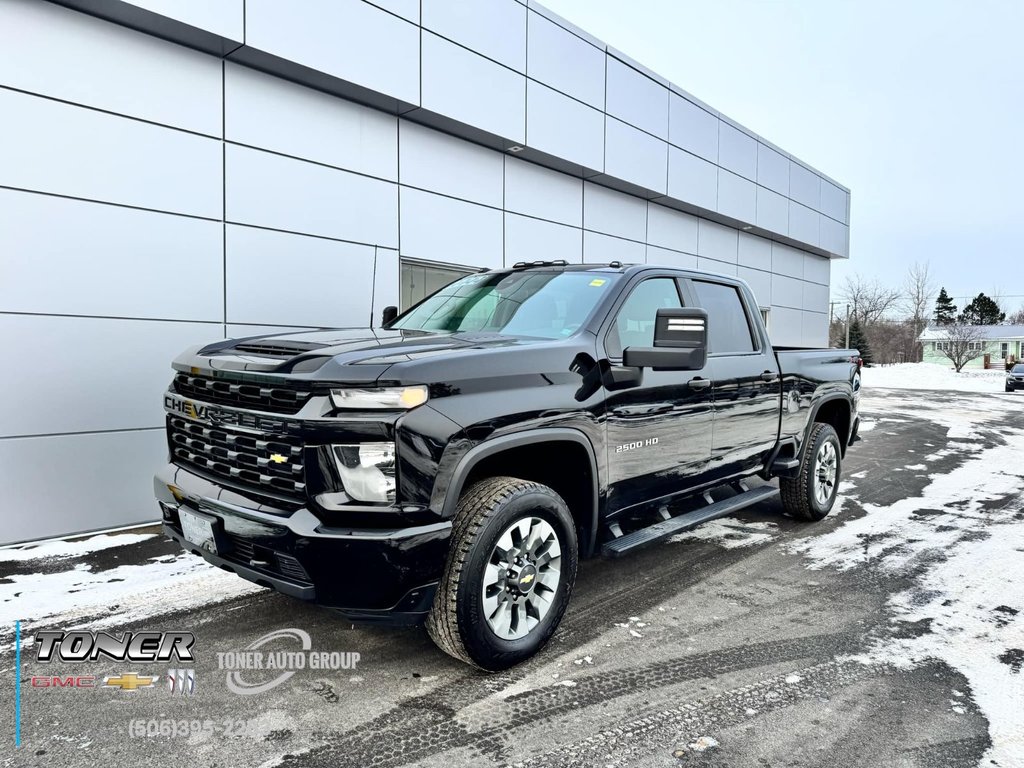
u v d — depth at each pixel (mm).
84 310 5254
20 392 4953
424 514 2502
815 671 2926
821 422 5816
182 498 2973
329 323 7047
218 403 2906
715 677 2867
